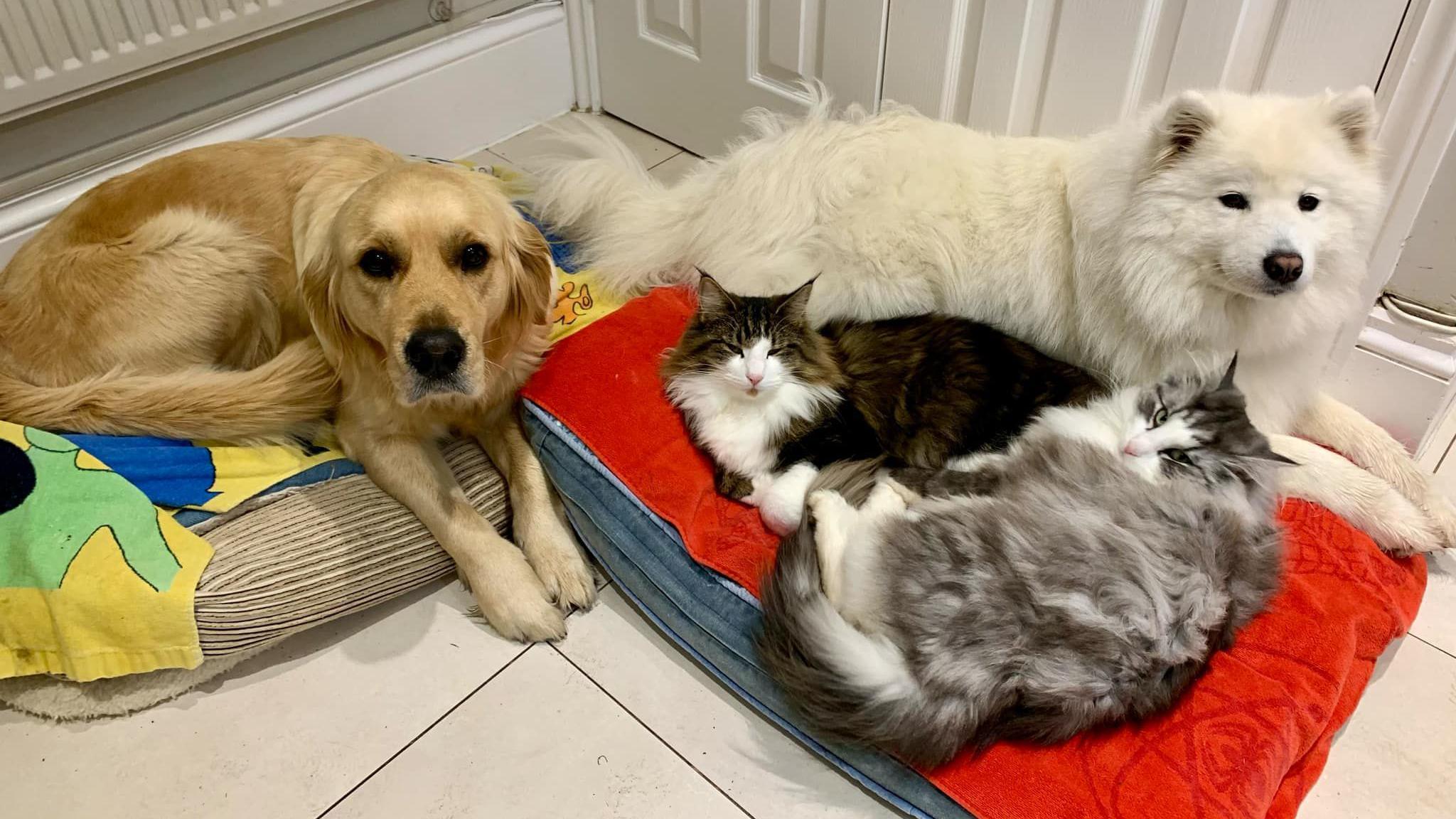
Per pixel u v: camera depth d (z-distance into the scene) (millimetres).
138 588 1592
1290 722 1528
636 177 2463
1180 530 1531
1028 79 2254
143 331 1833
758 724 1692
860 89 2605
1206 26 1920
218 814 1563
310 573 1709
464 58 2982
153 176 1894
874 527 1599
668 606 1761
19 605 1611
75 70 2176
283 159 1920
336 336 1729
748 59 2811
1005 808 1442
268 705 1713
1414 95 1734
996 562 1489
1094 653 1435
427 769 1623
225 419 1808
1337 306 1713
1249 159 1521
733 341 1780
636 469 1882
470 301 1604
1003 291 1930
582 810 1573
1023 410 1838
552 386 2010
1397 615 1726
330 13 2611
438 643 1813
